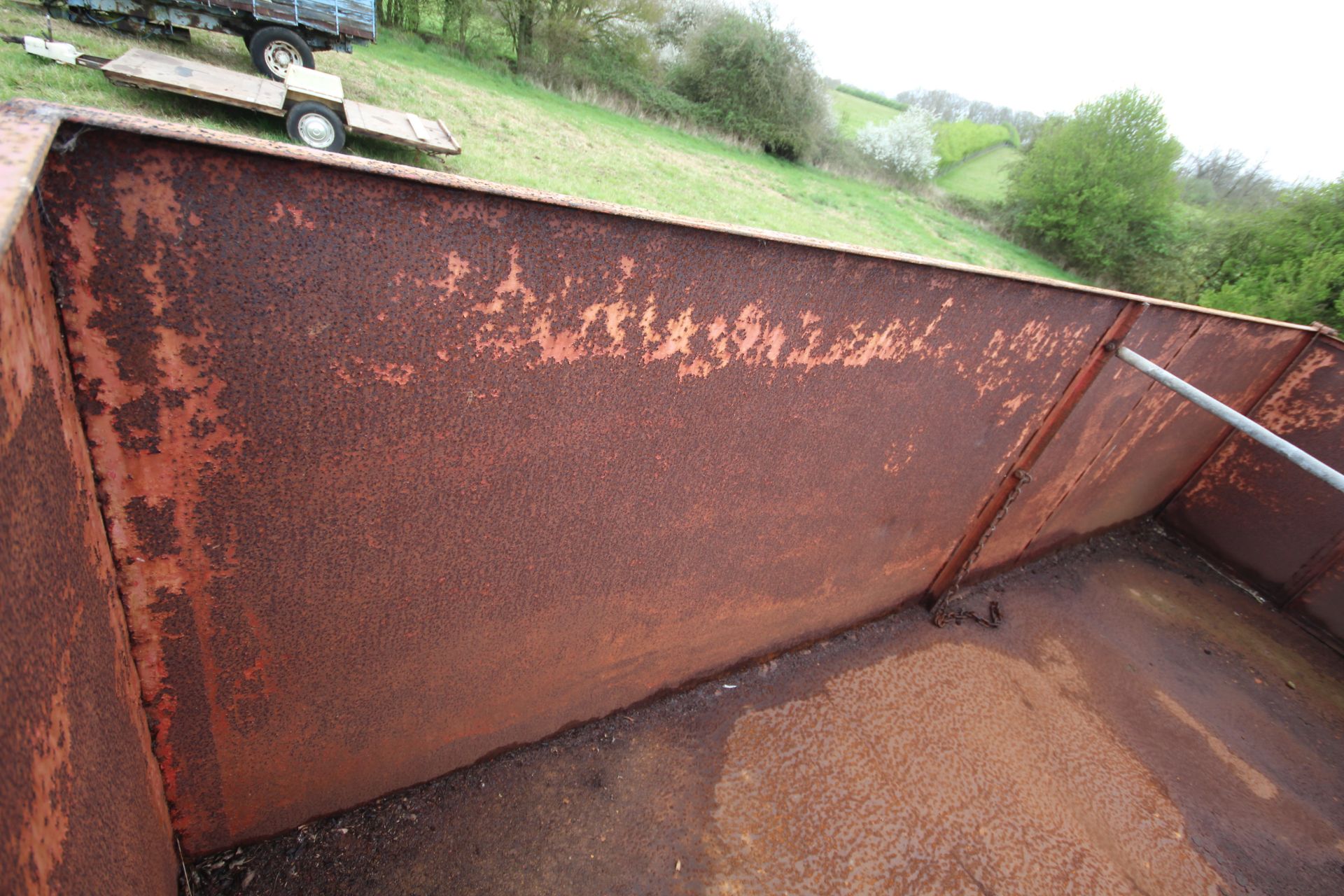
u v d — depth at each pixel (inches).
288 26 269.1
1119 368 84.5
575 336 38.3
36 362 21.4
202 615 36.4
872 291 51.4
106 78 206.5
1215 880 76.4
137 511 30.6
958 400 69.4
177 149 23.2
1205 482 145.3
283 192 25.9
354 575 40.3
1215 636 122.6
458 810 61.1
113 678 30.9
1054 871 71.8
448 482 39.8
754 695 80.7
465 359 35.2
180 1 249.0
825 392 56.1
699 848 64.4
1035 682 96.9
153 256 24.9
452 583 45.6
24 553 19.8
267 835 53.6
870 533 78.0
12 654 18.4
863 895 64.4
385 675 48.0
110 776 29.9
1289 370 126.7
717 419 50.4
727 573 65.8
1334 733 107.0
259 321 28.4
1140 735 94.4
